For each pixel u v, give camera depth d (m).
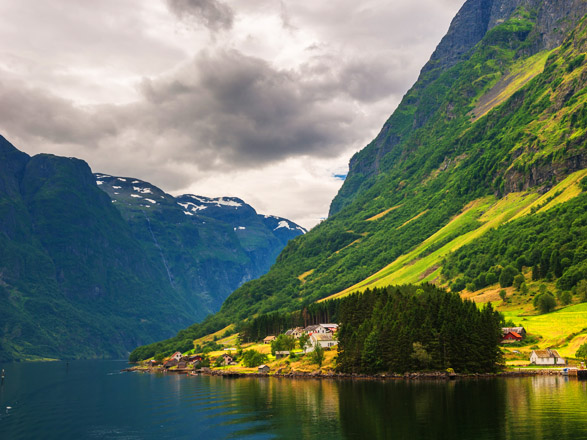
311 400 155.75
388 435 109.25
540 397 139.38
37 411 162.50
